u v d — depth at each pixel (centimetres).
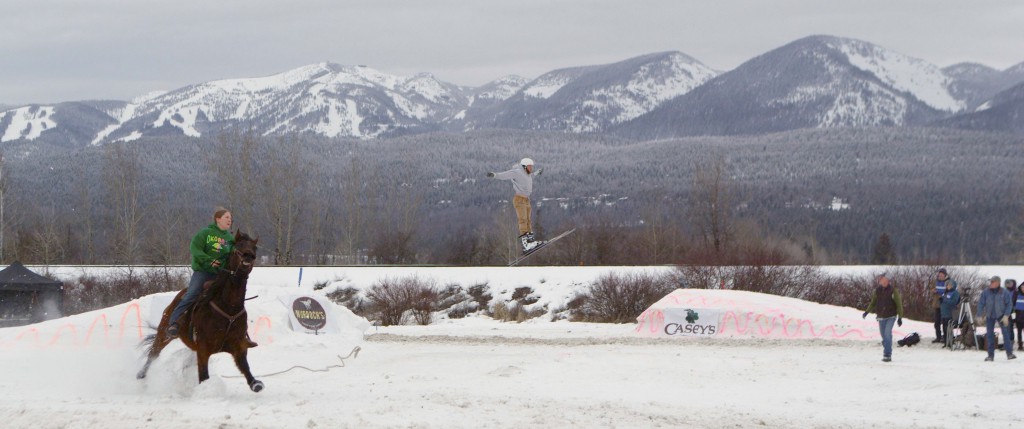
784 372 1888
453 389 1548
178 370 1545
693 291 3128
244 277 1415
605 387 1647
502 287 4241
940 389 1642
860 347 2573
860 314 2995
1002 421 1298
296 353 2219
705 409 1363
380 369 1970
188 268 4547
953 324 2492
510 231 7006
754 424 1238
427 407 1288
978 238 12175
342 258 7425
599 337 2908
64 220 8094
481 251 7462
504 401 1373
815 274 4044
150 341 1541
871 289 3862
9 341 2100
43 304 3525
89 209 8088
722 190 6750
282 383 1666
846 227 12494
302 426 1116
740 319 2895
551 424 1172
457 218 11650
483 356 2239
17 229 7206
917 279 3862
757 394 1578
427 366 2008
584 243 6284
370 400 1370
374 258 7575
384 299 4000
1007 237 10356
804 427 1224
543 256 6316
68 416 1177
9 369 1725
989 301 2244
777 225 10050
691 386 1683
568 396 1494
